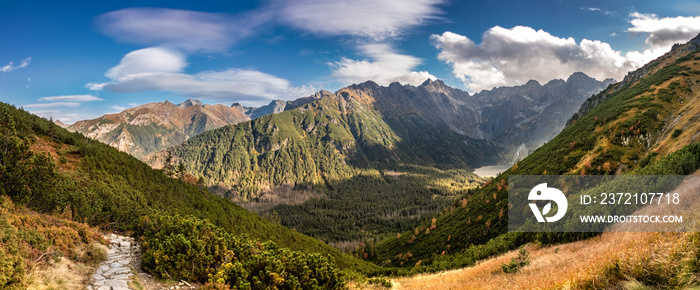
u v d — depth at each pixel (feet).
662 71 563.48
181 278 58.49
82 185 125.29
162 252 59.00
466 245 366.84
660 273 29.43
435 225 516.32
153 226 77.82
